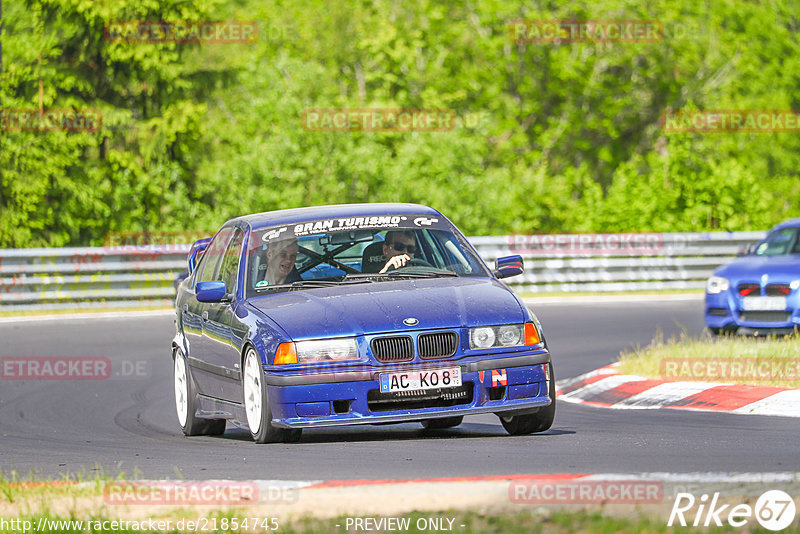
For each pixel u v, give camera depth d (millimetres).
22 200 106875
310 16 138125
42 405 45625
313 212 34812
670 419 34531
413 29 142625
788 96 146500
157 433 37875
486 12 140250
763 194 111438
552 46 141875
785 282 53781
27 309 83250
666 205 109938
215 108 128125
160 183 113688
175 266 88062
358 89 138500
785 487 21172
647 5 142125
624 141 147250
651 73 143750
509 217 117250
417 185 113562
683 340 51469
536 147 144500
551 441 29266
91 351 60875
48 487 23609
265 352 29562
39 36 110625
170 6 114250
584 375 46312
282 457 27672
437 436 32531
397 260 32906
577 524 18594
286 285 32312
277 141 112250
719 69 145375
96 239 111188
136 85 116812
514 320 30094
